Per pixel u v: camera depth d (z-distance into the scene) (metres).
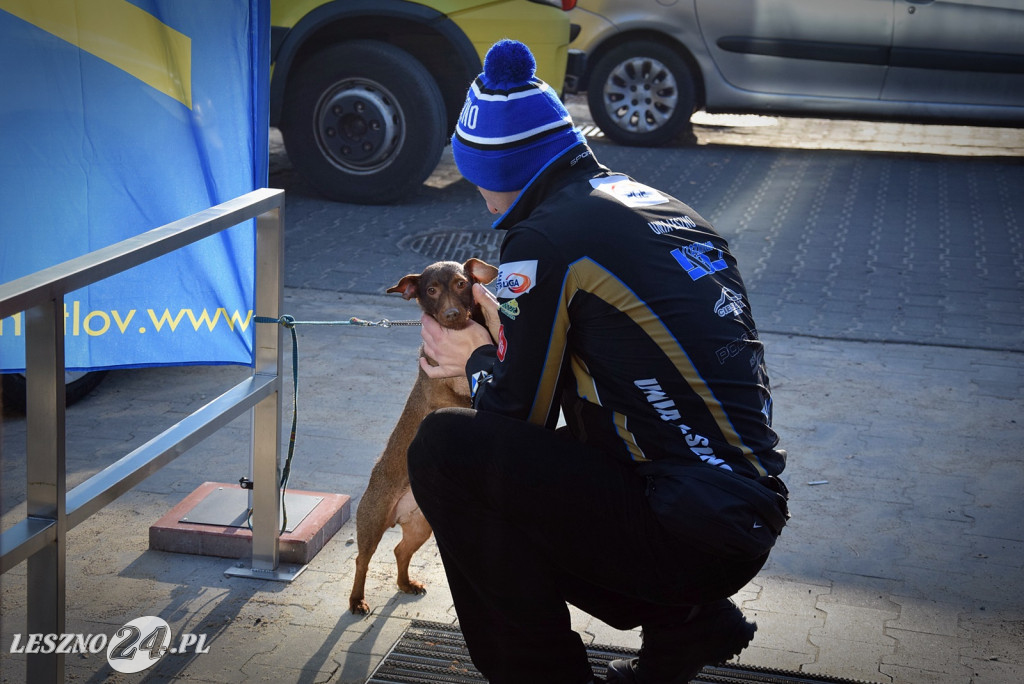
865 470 4.54
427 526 3.40
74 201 3.57
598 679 2.60
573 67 10.77
